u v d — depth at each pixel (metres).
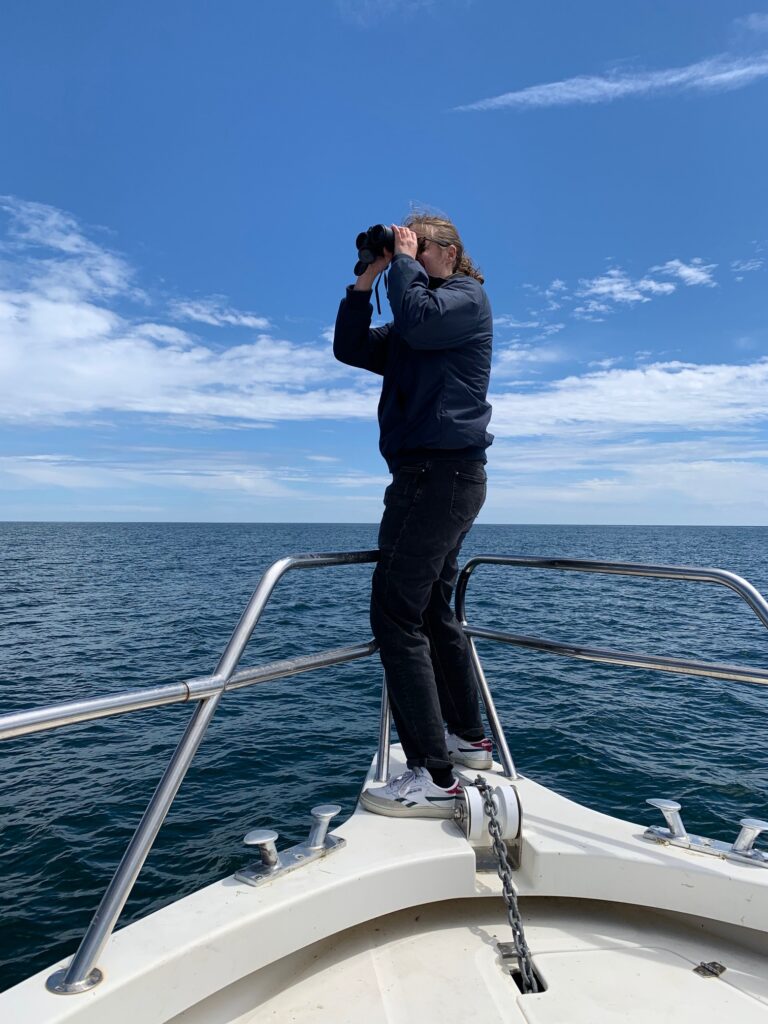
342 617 18.02
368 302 2.09
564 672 11.29
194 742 1.36
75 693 10.20
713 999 1.47
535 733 8.04
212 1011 1.39
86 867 4.83
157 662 12.46
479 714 2.30
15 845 5.16
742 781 6.68
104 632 15.86
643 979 1.53
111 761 6.96
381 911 1.63
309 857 1.65
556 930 1.70
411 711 1.94
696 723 8.50
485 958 1.59
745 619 18.75
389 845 1.75
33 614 19.03
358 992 1.48
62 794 6.11
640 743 7.76
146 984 1.26
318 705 9.02
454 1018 1.40
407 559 1.91
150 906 4.38
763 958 1.62
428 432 1.86
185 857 4.97
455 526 1.91
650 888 1.69
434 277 2.02
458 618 2.36
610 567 1.92
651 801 1.84
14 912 4.30
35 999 1.18
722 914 1.64
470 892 1.72
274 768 6.75
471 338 1.87
